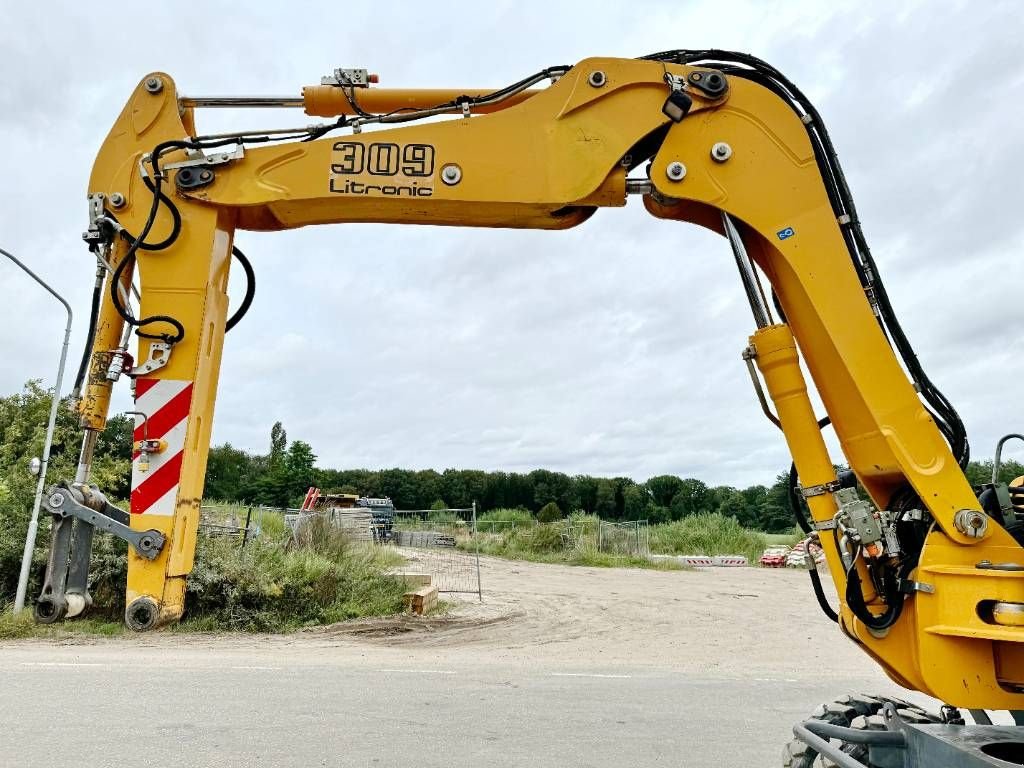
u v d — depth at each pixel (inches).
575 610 550.0
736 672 337.7
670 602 620.4
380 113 183.5
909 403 150.1
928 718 154.0
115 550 411.2
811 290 157.2
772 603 631.8
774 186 161.6
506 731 215.6
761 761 195.6
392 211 172.9
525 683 288.4
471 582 707.4
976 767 114.7
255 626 419.8
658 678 312.3
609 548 1128.8
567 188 168.2
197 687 257.3
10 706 224.8
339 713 228.5
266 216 176.4
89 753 182.4
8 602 412.2
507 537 1176.8
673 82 166.4
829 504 151.6
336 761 182.5
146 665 297.9
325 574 474.3
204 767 175.5
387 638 412.8
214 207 167.3
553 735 213.5
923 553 140.1
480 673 307.4
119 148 171.9
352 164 168.9
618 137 168.4
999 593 130.2
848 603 145.7
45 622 147.9
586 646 405.7
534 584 724.7
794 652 406.9
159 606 151.3
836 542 150.7
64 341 438.0
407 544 1001.5
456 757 189.3
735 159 162.7
